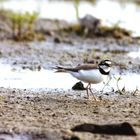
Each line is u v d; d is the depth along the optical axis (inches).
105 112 482.3
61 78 655.8
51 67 730.2
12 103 514.6
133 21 1146.0
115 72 695.7
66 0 1493.6
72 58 798.5
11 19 1058.7
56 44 932.0
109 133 409.4
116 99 541.0
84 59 783.7
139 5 1386.6
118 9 1316.4
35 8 1284.4
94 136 401.1
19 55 815.1
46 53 837.2
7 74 675.4
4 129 423.5
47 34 1008.9
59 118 458.3
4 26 1023.6
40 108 495.5
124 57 809.5
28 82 628.1
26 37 955.3
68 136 402.3
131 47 920.3
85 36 1005.8
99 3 1434.5
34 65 740.7
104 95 562.3
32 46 896.3
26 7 1300.4
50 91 577.9
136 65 745.6
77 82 604.4
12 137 409.4
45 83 624.7
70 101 528.1
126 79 653.3
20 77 657.6
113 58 794.8
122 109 494.9
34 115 468.8
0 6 1278.3
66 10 1288.1
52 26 1051.3
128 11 1284.4
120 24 1106.1
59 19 1099.9
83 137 397.4
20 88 592.4
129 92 577.9
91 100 534.0
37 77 660.1
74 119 454.9
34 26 1039.6
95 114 474.6
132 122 443.2
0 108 492.1
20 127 428.1
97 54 836.0
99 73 516.7
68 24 1067.9
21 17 1002.7
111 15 1208.8
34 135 410.0
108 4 1418.6
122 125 410.6
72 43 942.4
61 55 820.6
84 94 565.0
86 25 1019.9
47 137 404.5
